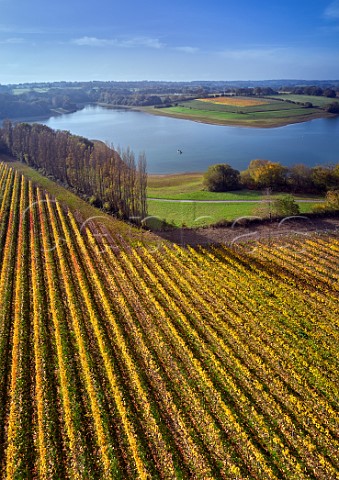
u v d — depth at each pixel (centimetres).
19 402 2744
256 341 3334
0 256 4912
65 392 2791
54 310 3766
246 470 2270
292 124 18212
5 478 2266
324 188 7562
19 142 11325
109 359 3091
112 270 4588
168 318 3625
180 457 2345
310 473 2256
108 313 3697
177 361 3094
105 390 2833
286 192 7719
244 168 10931
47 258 4847
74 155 8088
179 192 8156
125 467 2305
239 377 2938
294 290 4112
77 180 8012
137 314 3722
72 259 4822
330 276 4378
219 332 3450
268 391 2812
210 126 18925
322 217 6122
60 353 3180
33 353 3234
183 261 4788
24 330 3503
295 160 11512
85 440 2461
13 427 2545
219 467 2288
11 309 3828
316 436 2478
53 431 2527
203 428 2520
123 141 15600
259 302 3900
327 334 3441
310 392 2812
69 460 2350
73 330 3491
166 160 12306
